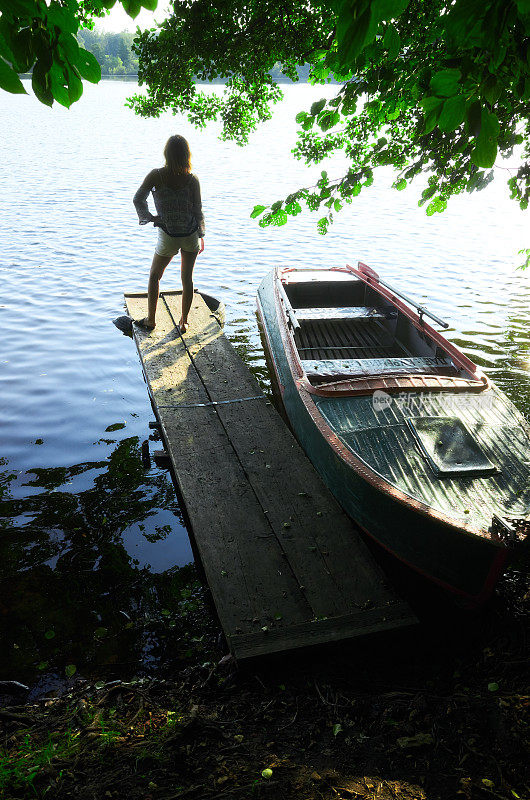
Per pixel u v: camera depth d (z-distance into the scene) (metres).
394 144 4.17
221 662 3.64
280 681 3.47
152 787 2.64
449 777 2.73
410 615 3.70
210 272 11.93
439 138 3.75
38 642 3.95
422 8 3.16
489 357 8.24
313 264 12.58
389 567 4.73
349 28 1.36
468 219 17.11
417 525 4.00
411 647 3.82
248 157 27.16
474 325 9.41
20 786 2.64
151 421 6.88
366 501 4.40
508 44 1.65
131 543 4.98
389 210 18.17
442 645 3.84
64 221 15.12
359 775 2.76
